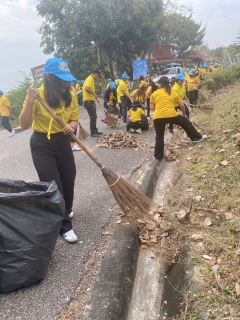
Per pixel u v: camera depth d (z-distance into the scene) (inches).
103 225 135.9
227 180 151.4
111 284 96.9
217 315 78.0
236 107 303.3
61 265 110.0
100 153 257.8
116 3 892.6
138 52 1040.2
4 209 91.1
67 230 124.9
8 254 91.2
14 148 322.7
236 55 217.8
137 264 116.3
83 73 869.2
